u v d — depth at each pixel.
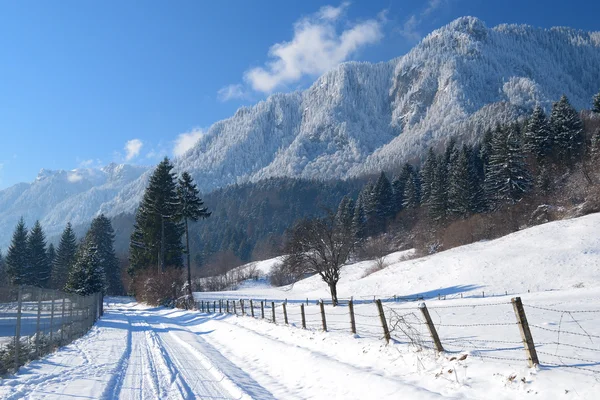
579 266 44.69
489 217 73.00
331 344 13.88
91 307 29.61
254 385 11.11
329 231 44.03
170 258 60.44
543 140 76.44
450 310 24.92
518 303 8.10
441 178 84.19
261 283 92.12
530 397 7.03
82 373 12.45
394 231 97.00
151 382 11.44
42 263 81.12
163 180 60.72
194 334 24.50
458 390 8.00
